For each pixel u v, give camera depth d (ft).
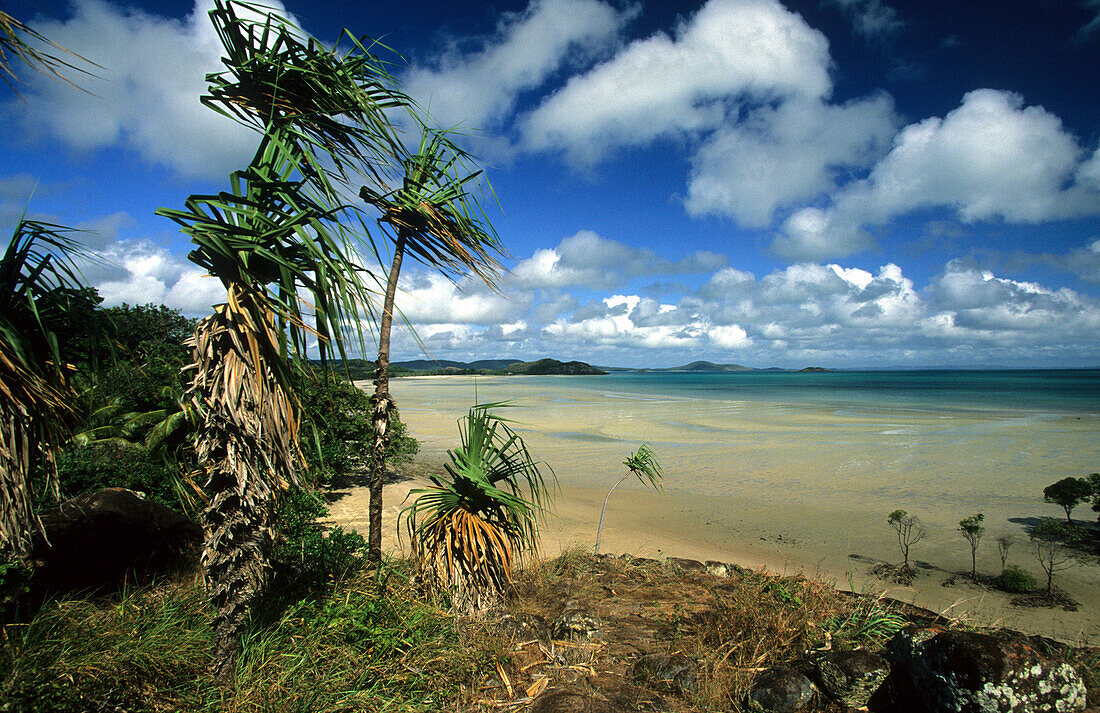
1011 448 72.33
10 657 9.57
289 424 10.45
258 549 10.36
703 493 49.62
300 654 11.32
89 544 15.29
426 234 16.67
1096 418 111.34
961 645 9.80
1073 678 9.77
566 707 10.88
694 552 33.37
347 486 45.42
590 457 68.69
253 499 9.95
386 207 16.19
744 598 16.43
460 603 15.61
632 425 104.17
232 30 10.53
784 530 38.70
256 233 9.57
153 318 61.52
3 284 10.45
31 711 8.39
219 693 9.93
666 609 17.24
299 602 12.95
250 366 9.80
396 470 53.36
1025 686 9.34
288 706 9.71
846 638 13.83
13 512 10.25
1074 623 24.34
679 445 77.97
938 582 29.32
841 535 37.58
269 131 10.16
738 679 12.10
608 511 43.29
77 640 10.73
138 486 25.85
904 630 11.72
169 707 9.55
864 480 54.29
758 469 60.23
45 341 11.71
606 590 19.79
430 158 16.53
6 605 11.39
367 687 11.02
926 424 102.12
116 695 9.34
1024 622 24.50
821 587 18.74
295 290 9.70
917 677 10.40
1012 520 40.81
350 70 11.74
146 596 14.56
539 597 18.67
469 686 11.90
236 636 10.45
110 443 29.45
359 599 14.42
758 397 202.08
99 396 31.42
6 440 10.22
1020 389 258.16
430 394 231.09
